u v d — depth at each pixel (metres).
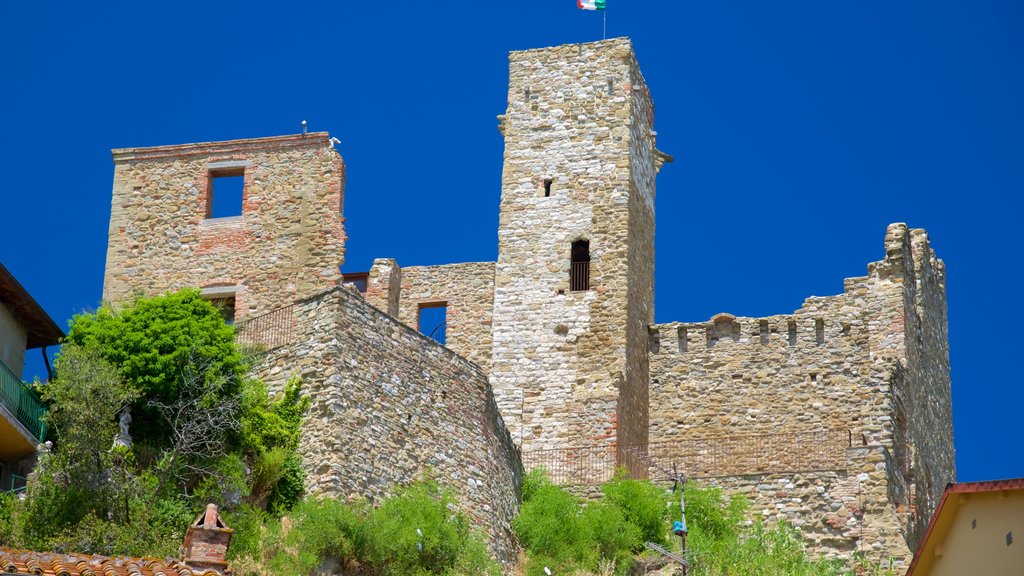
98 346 57.97
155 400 57.44
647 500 63.19
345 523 54.75
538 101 76.88
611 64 76.88
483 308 77.62
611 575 60.56
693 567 61.16
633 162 75.88
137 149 73.38
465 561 56.53
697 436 73.38
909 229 76.25
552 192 75.38
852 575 62.72
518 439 71.62
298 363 59.34
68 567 42.59
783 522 64.62
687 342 74.75
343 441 57.56
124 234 72.31
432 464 59.94
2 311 58.88
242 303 70.56
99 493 53.38
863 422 69.62
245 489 55.72
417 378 60.81
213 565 45.09
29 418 56.94
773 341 73.88
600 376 71.94
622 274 73.44
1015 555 41.50
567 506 62.47
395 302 78.00
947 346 80.69
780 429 72.62
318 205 71.25
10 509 52.88
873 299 73.62
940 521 43.56
